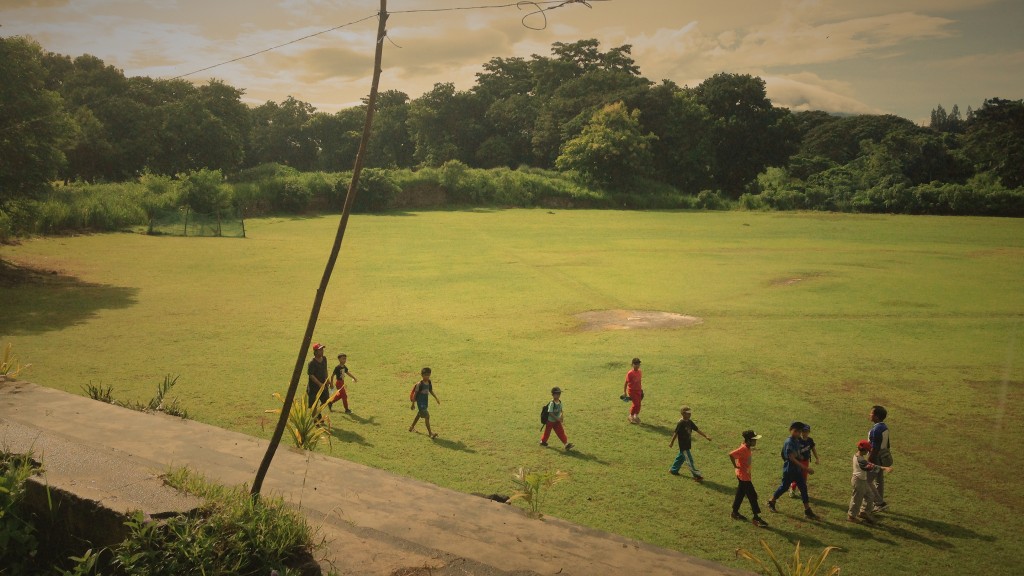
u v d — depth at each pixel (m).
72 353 19.33
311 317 5.41
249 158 116.38
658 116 94.12
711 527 10.55
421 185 77.12
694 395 17.27
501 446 13.63
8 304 25.16
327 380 15.12
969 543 10.19
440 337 22.91
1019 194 75.38
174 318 24.41
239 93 80.25
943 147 88.06
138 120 71.81
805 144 130.38
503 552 5.33
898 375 19.08
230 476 6.49
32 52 28.50
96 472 5.59
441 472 12.16
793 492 11.77
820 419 15.67
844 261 40.72
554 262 39.59
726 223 64.00
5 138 27.83
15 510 5.24
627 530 10.30
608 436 14.41
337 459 7.68
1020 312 27.20
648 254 43.22
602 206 83.31
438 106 104.75
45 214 42.25
